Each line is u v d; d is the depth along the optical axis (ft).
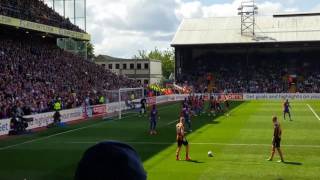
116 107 180.04
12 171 66.64
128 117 158.30
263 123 131.64
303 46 294.05
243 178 59.88
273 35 297.74
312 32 295.48
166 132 113.39
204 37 305.53
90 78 205.57
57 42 240.73
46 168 68.74
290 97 258.57
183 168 66.80
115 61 375.25
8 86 138.51
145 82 369.50
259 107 200.03
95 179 6.59
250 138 99.04
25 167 69.62
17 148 89.86
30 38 201.46
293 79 287.28
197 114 161.27
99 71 225.76
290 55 300.81
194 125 127.65
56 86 167.43
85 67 215.92
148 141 96.99
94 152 6.76
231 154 78.54
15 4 176.35
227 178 59.98
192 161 72.33
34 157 78.89
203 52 311.47
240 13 303.68
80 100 163.43
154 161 72.64
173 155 78.18
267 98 261.03
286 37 293.64
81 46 247.91
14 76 151.02
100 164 6.65
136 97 203.21
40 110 134.41
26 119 114.62
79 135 110.01
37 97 142.51
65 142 97.81
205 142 93.45
